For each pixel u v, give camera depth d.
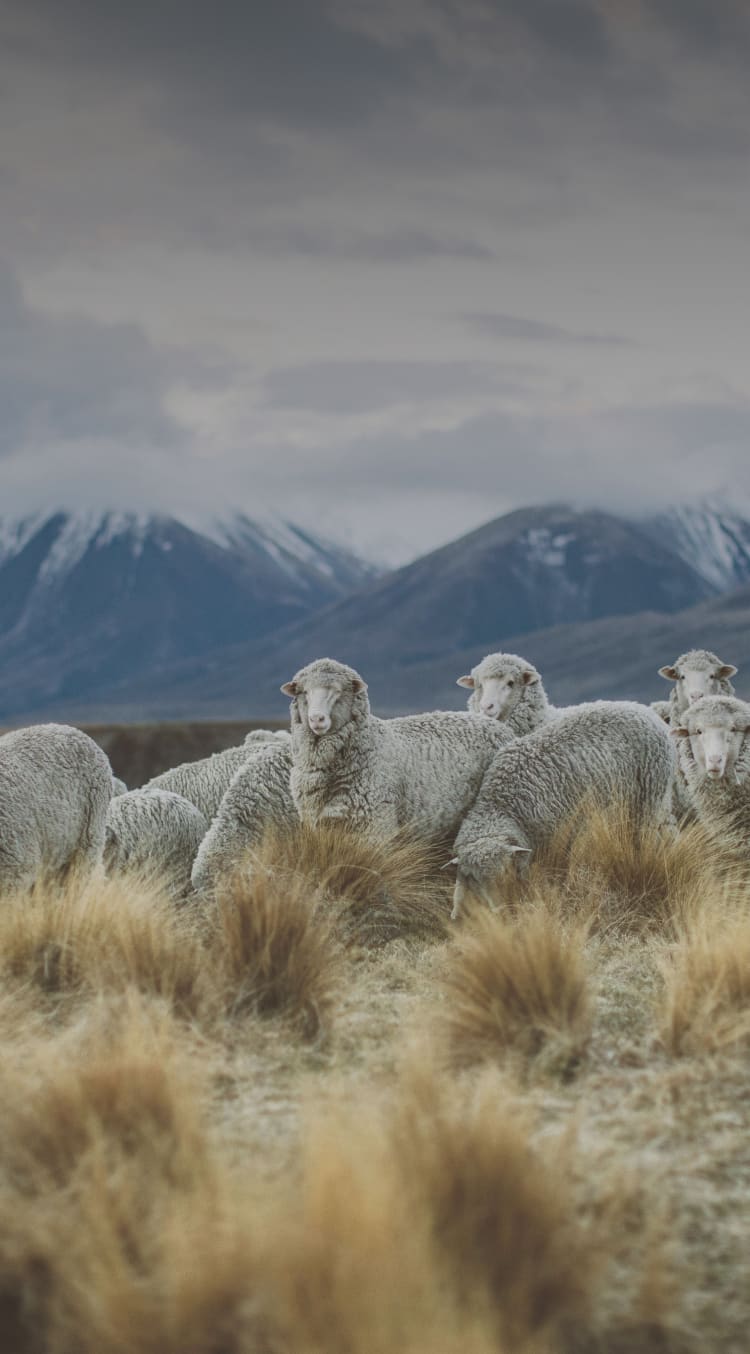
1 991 6.88
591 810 10.58
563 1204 4.17
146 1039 5.64
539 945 6.61
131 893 8.23
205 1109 5.38
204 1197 4.11
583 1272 3.89
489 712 13.68
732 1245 4.24
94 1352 3.70
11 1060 5.71
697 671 15.48
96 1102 4.81
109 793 11.48
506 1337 3.66
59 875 11.04
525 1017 6.30
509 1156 4.21
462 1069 6.04
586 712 11.63
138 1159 4.46
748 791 12.23
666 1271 4.04
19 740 10.75
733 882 10.11
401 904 9.97
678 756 13.45
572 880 9.74
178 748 132.62
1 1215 4.12
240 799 11.82
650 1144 5.04
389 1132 4.45
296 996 6.95
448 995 6.75
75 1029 6.18
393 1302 3.55
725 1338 3.79
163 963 7.11
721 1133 5.12
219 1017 6.77
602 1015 6.89
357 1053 6.29
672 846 10.12
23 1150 4.58
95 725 139.50
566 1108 5.46
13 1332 3.86
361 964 8.34
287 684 11.12
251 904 7.50
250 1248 3.84
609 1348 3.77
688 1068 5.89
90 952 7.29
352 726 10.98
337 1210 3.87
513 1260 3.90
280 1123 5.24
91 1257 3.85
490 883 9.88
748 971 6.66
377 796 11.09
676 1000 6.37
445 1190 4.12
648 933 9.12
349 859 9.82
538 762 11.02
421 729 11.84
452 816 11.72
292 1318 3.58
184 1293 3.70
